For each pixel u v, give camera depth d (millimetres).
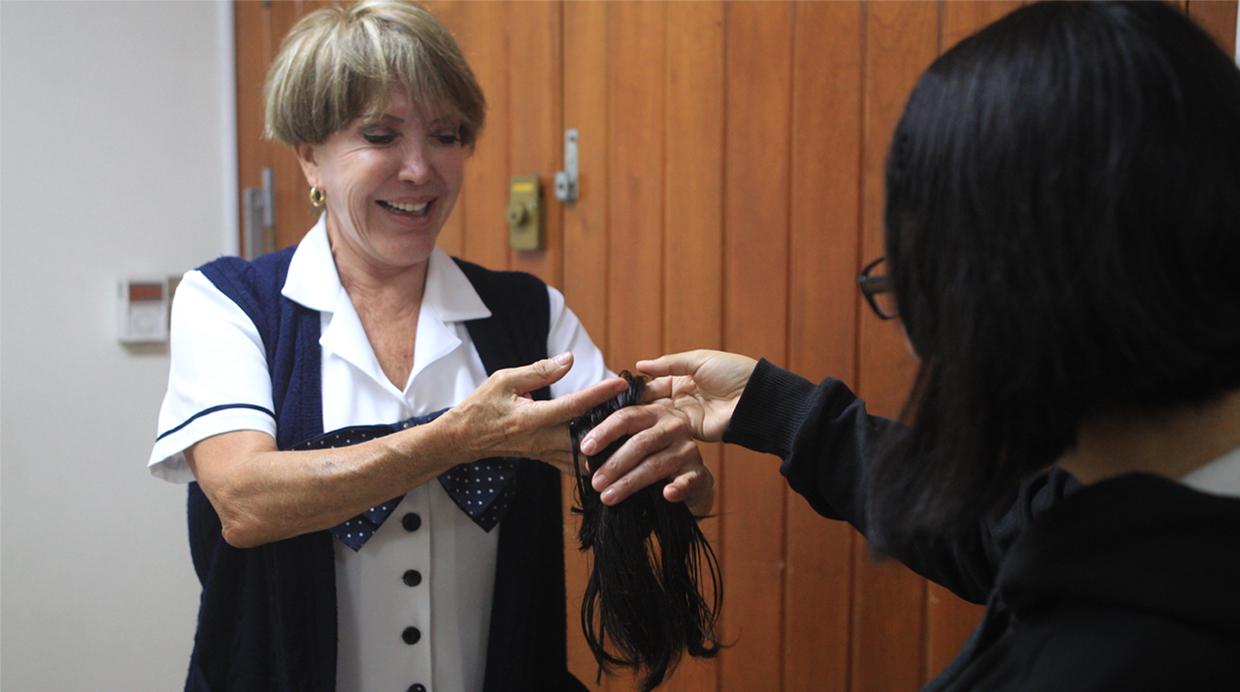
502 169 2033
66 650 2211
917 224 518
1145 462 503
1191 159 447
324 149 1079
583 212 1925
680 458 1010
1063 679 447
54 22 2143
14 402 2117
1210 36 483
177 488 2367
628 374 1076
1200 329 455
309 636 1012
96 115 2219
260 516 958
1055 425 501
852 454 924
